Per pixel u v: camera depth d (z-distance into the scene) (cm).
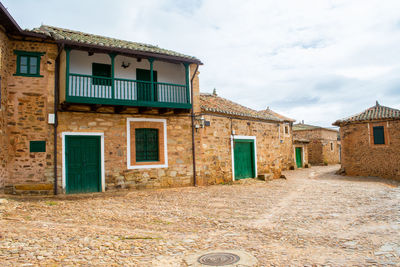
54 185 991
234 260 427
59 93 1040
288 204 909
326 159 3228
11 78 968
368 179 1803
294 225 648
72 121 1041
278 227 630
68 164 1030
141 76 1278
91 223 632
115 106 1091
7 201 794
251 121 1609
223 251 471
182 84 1363
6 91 945
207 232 592
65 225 605
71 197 950
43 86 1007
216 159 1395
